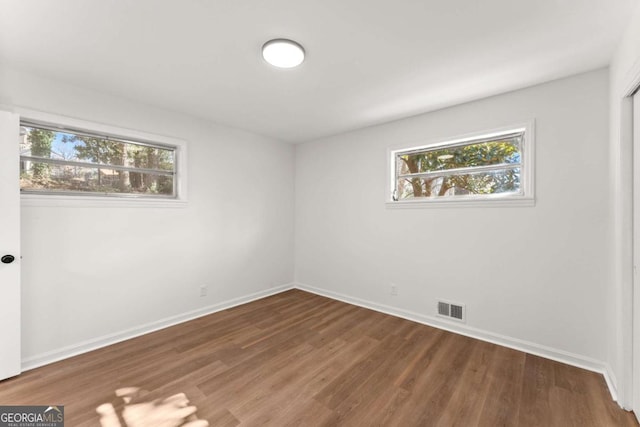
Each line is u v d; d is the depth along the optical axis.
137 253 2.86
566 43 1.87
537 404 1.82
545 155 2.42
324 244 4.17
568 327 2.34
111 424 1.65
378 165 3.55
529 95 2.49
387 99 2.76
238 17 1.63
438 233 3.05
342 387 2.00
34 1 1.48
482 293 2.77
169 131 3.07
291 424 1.66
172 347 2.58
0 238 2.03
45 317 2.33
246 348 2.57
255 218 3.98
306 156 4.41
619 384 1.82
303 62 2.12
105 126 2.63
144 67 2.19
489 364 2.30
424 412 1.76
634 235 1.74
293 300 3.94
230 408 1.79
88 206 2.55
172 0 1.49
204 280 3.41
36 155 2.35
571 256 2.32
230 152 3.66
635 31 1.55
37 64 2.14
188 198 3.24
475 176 2.89
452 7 1.54
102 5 1.52
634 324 1.74
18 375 2.12
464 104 2.86
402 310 3.34
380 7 1.54
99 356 2.42
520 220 2.55
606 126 2.17
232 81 2.41
